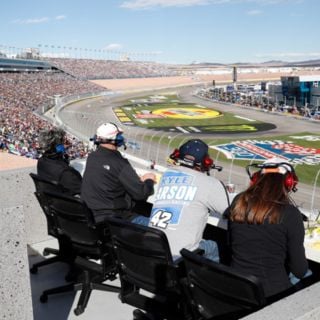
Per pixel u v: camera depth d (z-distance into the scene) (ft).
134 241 9.64
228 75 618.85
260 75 634.43
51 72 387.55
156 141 145.79
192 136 157.07
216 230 13.19
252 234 8.50
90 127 178.50
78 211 11.63
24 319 6.84
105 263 11.87
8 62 328.29
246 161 113.50
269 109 237.25
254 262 8.52
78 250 12.39
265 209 8.41
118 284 12.70
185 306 9.41
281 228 8.32
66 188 14.11
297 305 6.28
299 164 107.86
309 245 10.27
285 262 8.80
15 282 6.63
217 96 320.29
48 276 13.50
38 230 15.48
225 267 7.38
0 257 6.42
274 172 8.78
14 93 250.78
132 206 14.02
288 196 8.71
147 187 12.24
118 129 12.64
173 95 357.61
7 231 6.47
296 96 248.93
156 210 10.71
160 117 215.92
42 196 13.33
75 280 12.85
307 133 159.63
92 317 11.07
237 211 8.73
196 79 552.00
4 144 97.76
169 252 9.24
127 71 508.12
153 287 9.87
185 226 10.15
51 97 266.16
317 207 75.15
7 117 155.43
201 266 7.80
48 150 14.48
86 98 314.14
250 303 7.46
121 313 11.23
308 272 10.53
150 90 410.52
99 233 11.68
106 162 12.25
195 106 267.18
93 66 472.85
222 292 7.80
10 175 14.46
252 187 8.83
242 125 185.37
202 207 10.27
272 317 5.99
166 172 11.12
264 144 137.90
